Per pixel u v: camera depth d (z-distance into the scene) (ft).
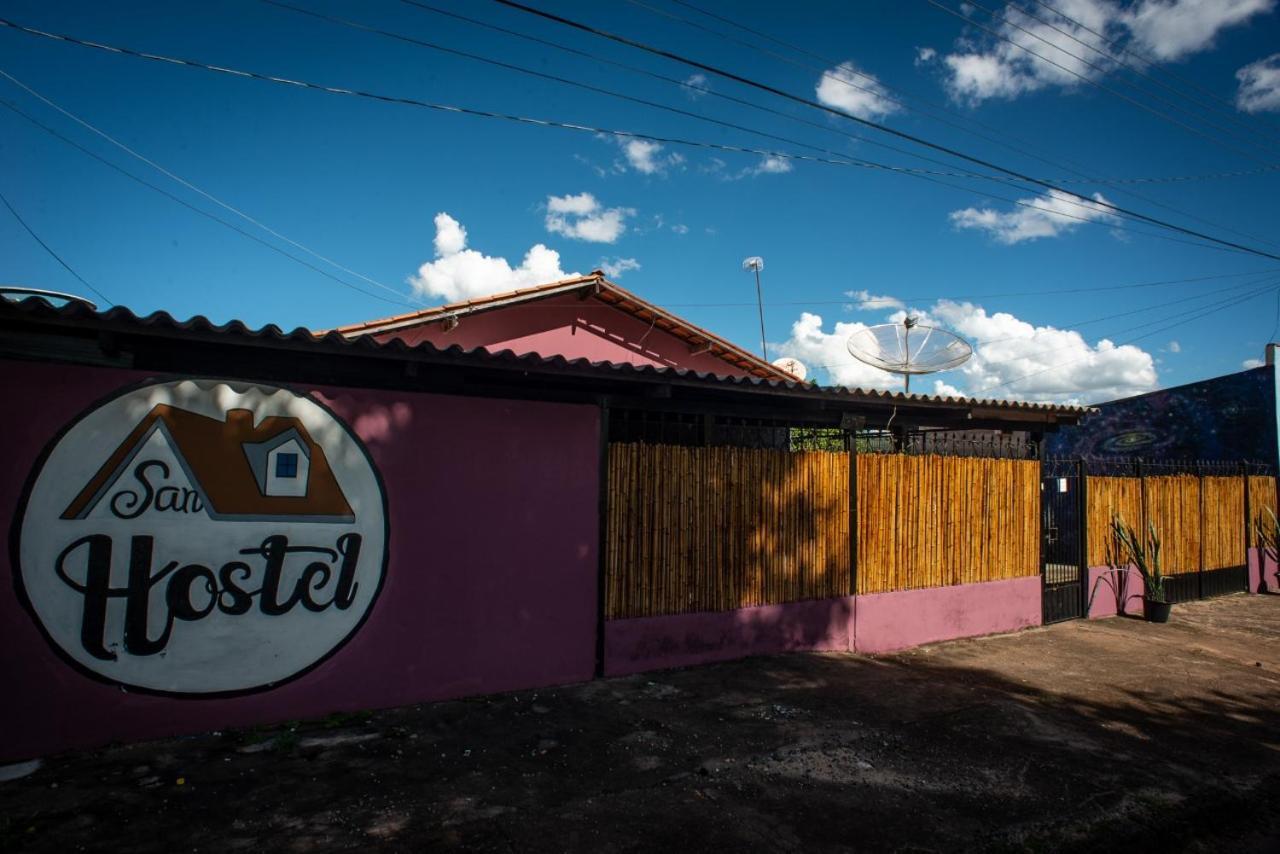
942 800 14.58
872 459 27.22
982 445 32.81
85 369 14.80
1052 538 34.01
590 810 13.37
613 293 43.70
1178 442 54.80
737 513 23.90
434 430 18.70
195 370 15.89
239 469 16.26
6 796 12.70
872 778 15.42
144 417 15.34
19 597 14.10
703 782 14.79
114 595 14.93
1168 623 34.22
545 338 43.57
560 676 20.43
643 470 22.09
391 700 17.98
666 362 47.26
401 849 11.71
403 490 18.22
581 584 20.83
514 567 19.76
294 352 16.33
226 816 12.42
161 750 14.83
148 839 11.60
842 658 24.95
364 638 17.65
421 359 16.52
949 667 24.84
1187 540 40.22
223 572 16.02
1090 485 35.27
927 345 41.83
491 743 16.19
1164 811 14.89
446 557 18.78
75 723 14.56
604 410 21.42
